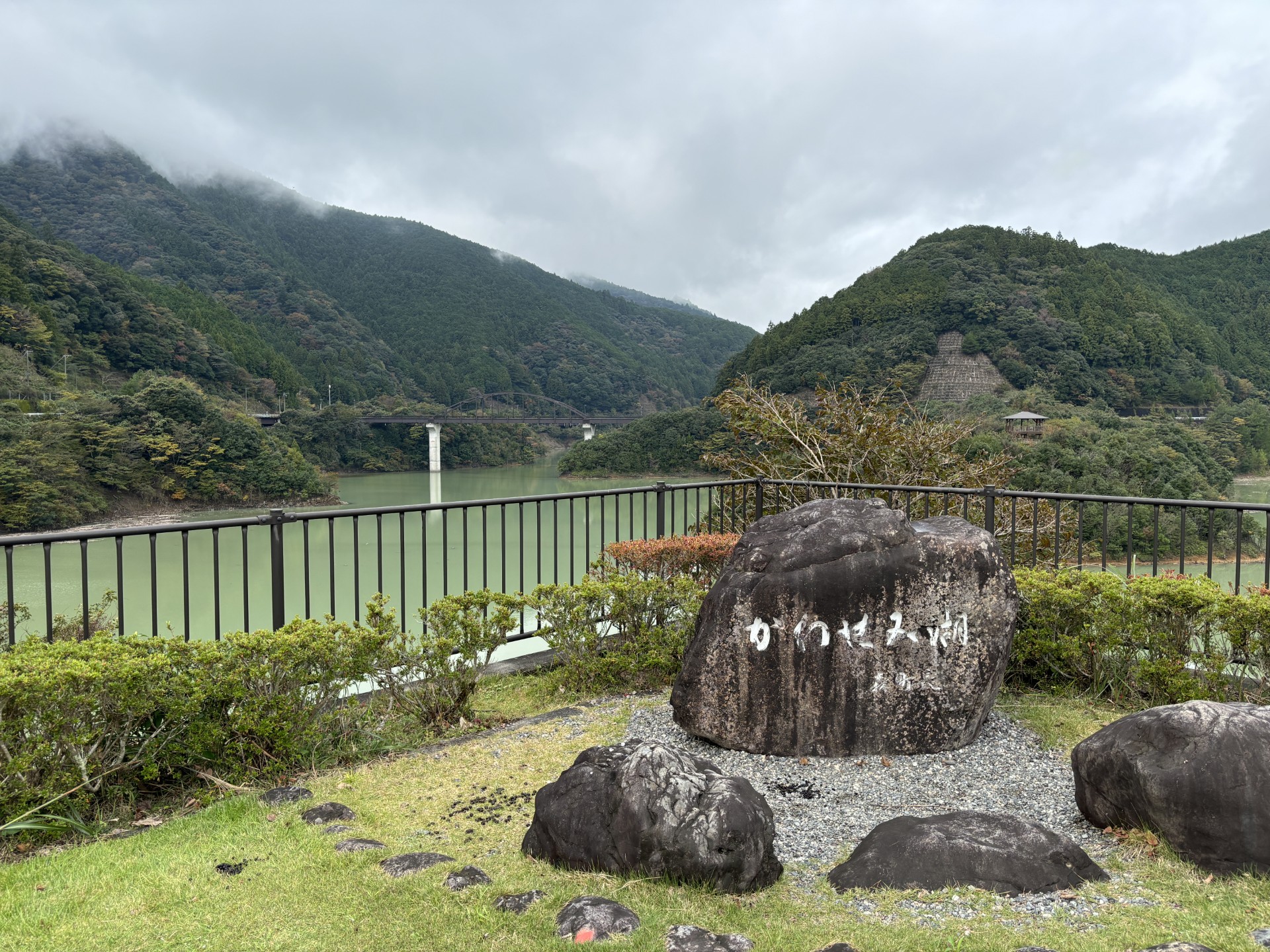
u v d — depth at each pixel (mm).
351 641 3891
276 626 4297
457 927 2188
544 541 28031
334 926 2223
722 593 3740
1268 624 3623
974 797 3191
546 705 4688
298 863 2631
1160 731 2592
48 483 44625
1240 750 2439
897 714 3609
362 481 77875
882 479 10789
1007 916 2182
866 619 3594
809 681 3611
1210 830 2418
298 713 3711
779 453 11617
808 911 2270
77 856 2809
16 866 2746
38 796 3059
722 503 6879
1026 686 4562
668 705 4422
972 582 3662
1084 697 4305
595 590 4871
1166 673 3945
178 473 52688
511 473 89438
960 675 3646
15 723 3045
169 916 2299
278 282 154000
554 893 2357
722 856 2371
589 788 2631
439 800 3244
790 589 3607
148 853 2791
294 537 32750
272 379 101000
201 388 85688
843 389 11680
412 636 4273
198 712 3438
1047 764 3512
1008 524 9312
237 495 54688
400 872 2541
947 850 2443
